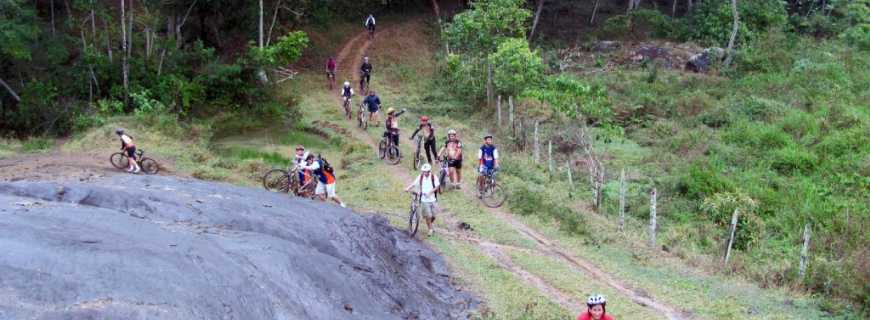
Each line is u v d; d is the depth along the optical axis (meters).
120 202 10.32
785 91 29.64
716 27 37.53
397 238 13.76
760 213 18.09
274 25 34.84
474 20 29.17
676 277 13.08
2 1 23.25
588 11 46.59
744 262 14.20
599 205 17.28
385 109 28.31
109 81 26.94
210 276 7.42
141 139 22.17
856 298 12.06
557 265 13.33
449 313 10.95
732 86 30.88
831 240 16.09
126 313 6.14
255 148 23.08
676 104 28.06
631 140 24.97
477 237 14.73
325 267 9.66
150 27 28.53
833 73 31.91
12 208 8.48
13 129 23.78
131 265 6.96
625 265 13.59
